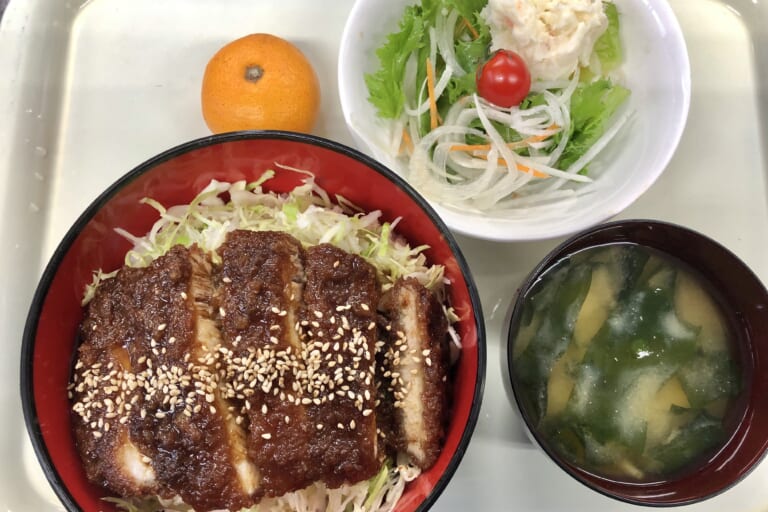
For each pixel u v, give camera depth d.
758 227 0.37
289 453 0.27
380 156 0.33
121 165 0.37
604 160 0.36
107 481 0.28
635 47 0.35
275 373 0.28
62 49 0.38
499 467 0.33
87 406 0.29
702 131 0.38
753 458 0.30
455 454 0.27
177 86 0.38
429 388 0.29
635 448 0.31
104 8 0.39
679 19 0.39
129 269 0.31
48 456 0.27
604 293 0.32
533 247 0.36
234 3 0.39
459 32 0.37
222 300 0.29
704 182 0.37
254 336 0.28
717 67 0.39
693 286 0.32
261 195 0.33
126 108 0.38
